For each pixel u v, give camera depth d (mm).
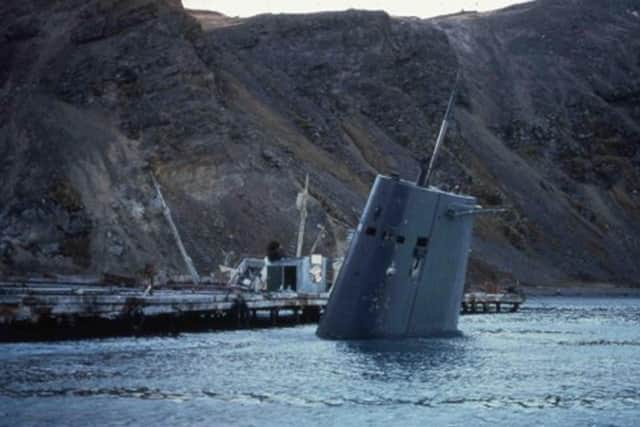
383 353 41500
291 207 146375
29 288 71500
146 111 151000
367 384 33031
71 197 128375
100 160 138000
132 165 139375
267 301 70125
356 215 166125
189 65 160750
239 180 145375
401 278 44250
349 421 26281
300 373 35625
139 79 155750
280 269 88062
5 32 169500
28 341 52031
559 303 157875
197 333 60188
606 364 41594
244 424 25703
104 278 93500
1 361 40719
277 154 161500
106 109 150875
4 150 138375
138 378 34531
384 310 44500
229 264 130750
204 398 29781
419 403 29328
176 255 128625
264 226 140750
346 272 45406
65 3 174125
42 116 143625
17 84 157125
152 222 131750
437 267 45719
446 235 45562
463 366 38500
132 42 160500
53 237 124125
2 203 128500
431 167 45656
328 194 166250
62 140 139125
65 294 60375
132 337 55844
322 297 78062
